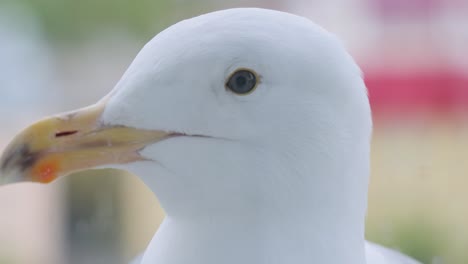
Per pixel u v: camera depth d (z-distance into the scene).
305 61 1.04
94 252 1.31
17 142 1.05
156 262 1.06
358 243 1.07
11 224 1.32
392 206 1.31
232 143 1.04
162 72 1.04
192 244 1.05
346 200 1.06
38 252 1.32
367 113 1.06
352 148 1.05
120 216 1.30
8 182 1.06
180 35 1.04
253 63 1.04
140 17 1.34
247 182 1.04
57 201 1.31
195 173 1.04
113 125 1.05
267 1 1.33
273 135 1.04
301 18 1.05
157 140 1.05
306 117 1.04
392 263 1.17
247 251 1.05
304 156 1.04
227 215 1.05
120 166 1.06
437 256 1.27
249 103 1.04
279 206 1.05
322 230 1.05
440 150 1.34
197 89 1.04
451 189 1.32
